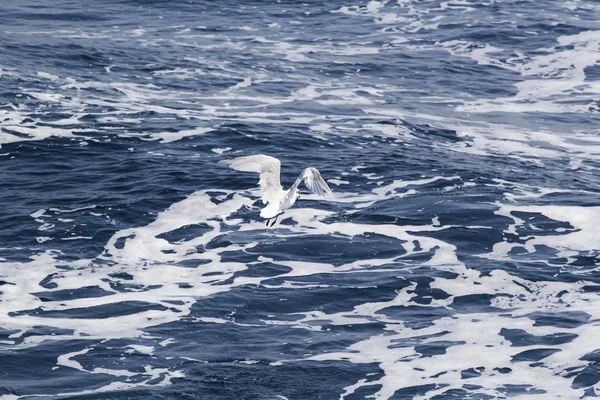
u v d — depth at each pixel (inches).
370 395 1860.2
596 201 2805.1
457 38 4645.7
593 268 2389.3
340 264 2416.3
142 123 3373.5
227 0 5251.0
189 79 3959.2
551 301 2226.9
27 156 3058.6
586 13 5002.5
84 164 3009.4
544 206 2751.0
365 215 2679.6
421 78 4133.9
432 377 1911.9
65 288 2269.9
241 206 2726.4
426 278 2333.9
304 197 2790.4
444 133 3454.7
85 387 1873.8
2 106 3476.9
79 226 2586.1
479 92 3983.8
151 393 1851.6
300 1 5246.1
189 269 2377.0
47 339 2043.6
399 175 2982.3
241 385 1891.0
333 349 2030.0
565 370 1921.8
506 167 3110.2
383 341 2063.2
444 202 2760.8
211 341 2057.1
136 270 2365.9
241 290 2277.3
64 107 3513.8
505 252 2484.0
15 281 2297.0
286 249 2480.3
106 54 4244.6
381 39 4635.8
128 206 2709.2
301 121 3484.3
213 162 3041.3
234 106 3639.3
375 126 3472.0
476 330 2097.7
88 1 5196.9
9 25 4692.4
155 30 4717.0
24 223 2598.4
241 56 4325.8
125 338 2058.3
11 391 1854.1
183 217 2655.0
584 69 4261.8
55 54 4195.4
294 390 1878.7
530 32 4707.2
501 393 1846.7
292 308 2207.2
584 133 3538.4
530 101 3887.8
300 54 4394.7
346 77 4106.8
